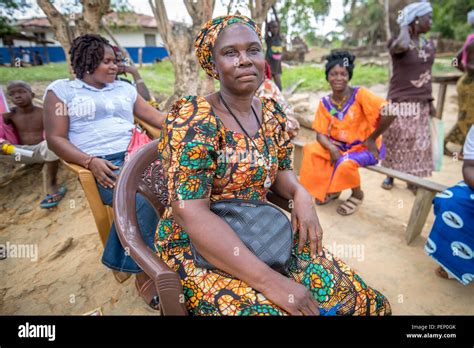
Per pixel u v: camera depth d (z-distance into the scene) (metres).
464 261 2.01
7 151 2.92
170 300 1.11
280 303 1.12
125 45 24.23
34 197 3.23
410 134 3.26
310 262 1.38
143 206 1.77
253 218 1.28
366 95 2.79
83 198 3.18
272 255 1.24
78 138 2.26
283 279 1.15
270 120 1.48
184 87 4.50
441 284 2.21
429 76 3.18
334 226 2.92
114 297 2.12
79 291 2.17
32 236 2.78
